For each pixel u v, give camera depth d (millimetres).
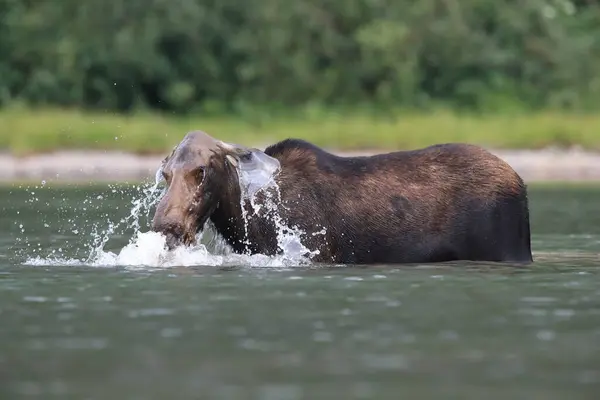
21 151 103000
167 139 107250
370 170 41469
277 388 23547
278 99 130875
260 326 29578
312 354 26516
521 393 23203
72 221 60812
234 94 131625
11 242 50219
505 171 41406
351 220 40750
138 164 101875
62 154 103500
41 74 129625
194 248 40062
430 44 134875
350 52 133875
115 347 27219
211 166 38781
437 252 40844
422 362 25766
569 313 31469
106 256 43750
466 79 134250
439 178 41250
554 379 24344
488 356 26344
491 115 124750
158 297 33844
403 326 29641
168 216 38094
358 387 23625
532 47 136125
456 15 136625
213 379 24266
